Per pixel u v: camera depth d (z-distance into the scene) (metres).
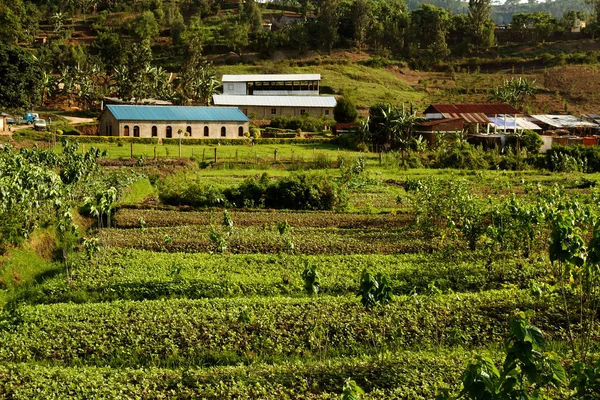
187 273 26.41
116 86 132.38
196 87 130.25
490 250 28.27
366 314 21.34
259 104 122.56
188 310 21.50
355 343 19.80
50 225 33.22
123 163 64.56
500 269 27.62
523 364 11.11
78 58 147.00
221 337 19.81
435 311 21.64
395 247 32.22
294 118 115.44
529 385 15.43
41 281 27.23
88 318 20.67
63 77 129.62
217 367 17.53
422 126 94.06
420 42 191.00
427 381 16.28
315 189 46.38
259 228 36.88
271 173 65.62
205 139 94.25
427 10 196.00
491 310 22.03
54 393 15.50
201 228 36.12
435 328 20.69
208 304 22.11
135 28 182.88
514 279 26.73
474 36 186.00
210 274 26.36
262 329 20.31
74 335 19.69
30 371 16.73
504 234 28.16
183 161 69.19
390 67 171.25
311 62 168.50
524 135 88.69
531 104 139.00
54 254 31.09
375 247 32.09
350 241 33.16
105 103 129.12
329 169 69.00
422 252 31.69
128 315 21.09
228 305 22.08
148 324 20.34
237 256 29.41
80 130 102.25
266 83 143.62
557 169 72.62
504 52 180.12
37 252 30.06
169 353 19.03
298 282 25.62
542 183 60.94
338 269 27.64
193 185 46.38
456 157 75.06
